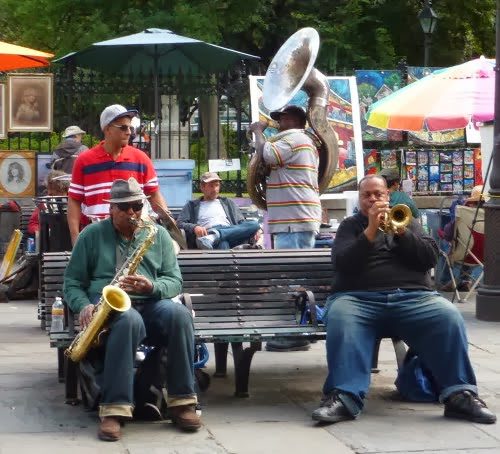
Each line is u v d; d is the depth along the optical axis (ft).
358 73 48.83
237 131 48.85
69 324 21.17
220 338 21.47
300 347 27.55
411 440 19.34
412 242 21.49
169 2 66.74
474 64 41.34
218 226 31.81
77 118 51.16
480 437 19.57
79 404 21.63
